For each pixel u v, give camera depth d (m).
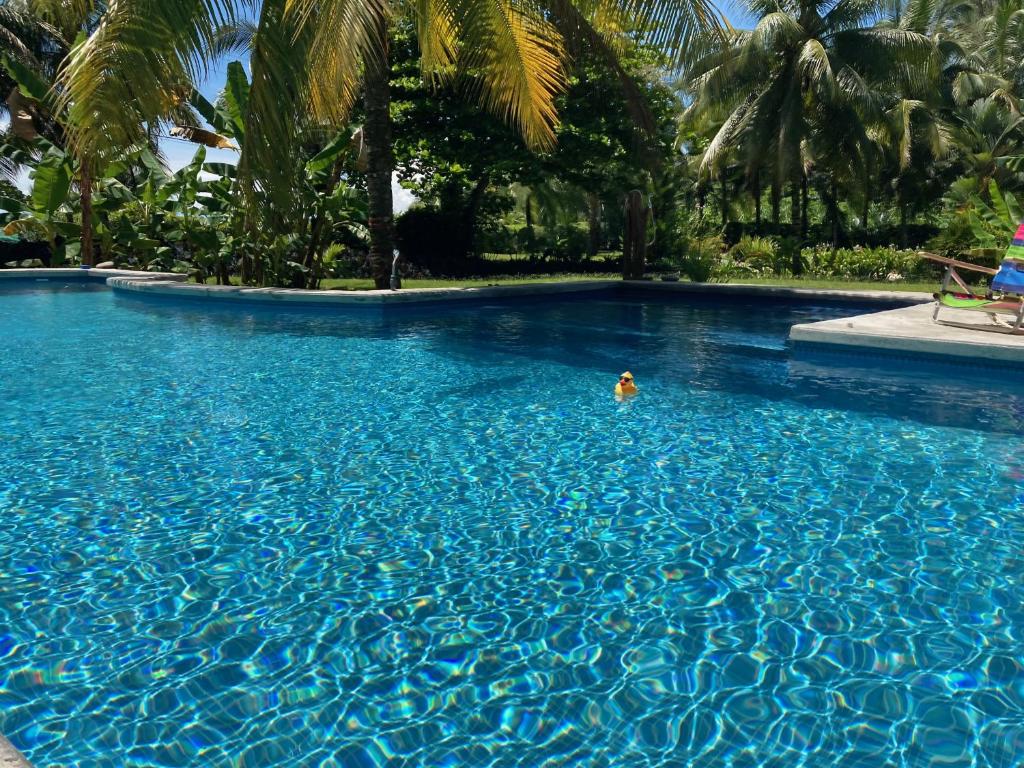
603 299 16.52
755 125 26.36
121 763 2.26
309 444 5.52
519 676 2.71
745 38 24.81
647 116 13.02
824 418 6.26
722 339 10.55
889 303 14.54
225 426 5.97
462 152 23.25
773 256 24.91
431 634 2.99
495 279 22.64
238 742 2.35
